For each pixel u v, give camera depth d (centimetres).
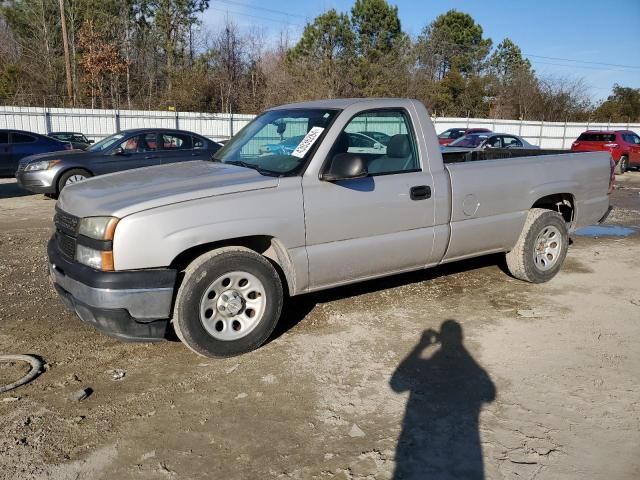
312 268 417
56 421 318
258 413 328
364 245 437
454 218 488
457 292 550
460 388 359
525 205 541
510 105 4609
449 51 5228
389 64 4019
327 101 476
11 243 755
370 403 340
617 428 314
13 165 1457
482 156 700
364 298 528
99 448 293
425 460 285
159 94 3994
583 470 278
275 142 454
